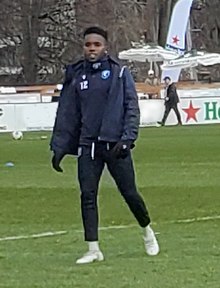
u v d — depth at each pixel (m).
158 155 22.59
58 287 7.70
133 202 8.91
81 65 8.72
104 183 15.62
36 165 20.41
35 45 55.00
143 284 7.73
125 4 59.56
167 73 44.97
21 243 10.12
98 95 8.60
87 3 56.75
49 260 9.01
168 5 61.44
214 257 8.99
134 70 57.38
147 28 61.31
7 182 16.73
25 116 34.62
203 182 16.23
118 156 8.60
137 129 8.62
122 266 8.58
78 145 8.76
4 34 56.03
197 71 61.28
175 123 36.94
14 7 55.66
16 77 57.09
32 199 14.22
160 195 14.38
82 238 10.42
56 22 56.06
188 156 22.19
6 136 32.25
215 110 37.00
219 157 21.80
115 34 57.69
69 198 14.30
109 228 11.19
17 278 8.13
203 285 7.66
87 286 7.72
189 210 12.73
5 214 12.62
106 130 8.57
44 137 31.02
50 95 38.34
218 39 70.19
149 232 9.16
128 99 8.60
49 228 11.33
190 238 10.25
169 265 8.58
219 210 12.71
